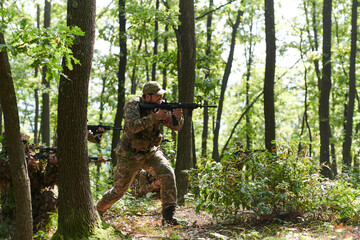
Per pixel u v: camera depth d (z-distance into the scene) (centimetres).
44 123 1853
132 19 1146
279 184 556
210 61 1686
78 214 461
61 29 344
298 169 590
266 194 549
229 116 3300
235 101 3406
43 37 344
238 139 3114
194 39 972
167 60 1561
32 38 342
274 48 1343
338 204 561
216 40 2202
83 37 462
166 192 578
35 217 525
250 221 581
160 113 520
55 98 2477
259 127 3152
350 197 566
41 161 524
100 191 830
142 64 1950
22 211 386
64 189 463
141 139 560
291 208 573
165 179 577
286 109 3612
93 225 465
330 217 566
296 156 602
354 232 485
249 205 581
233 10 2306
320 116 1770
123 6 1475
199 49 1792
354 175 812
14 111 372
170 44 2259
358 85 2450
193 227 575
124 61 1521
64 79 462
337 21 2580
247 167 611
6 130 374
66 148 461
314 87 2816
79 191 464
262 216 579
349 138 1736
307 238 448
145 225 571
